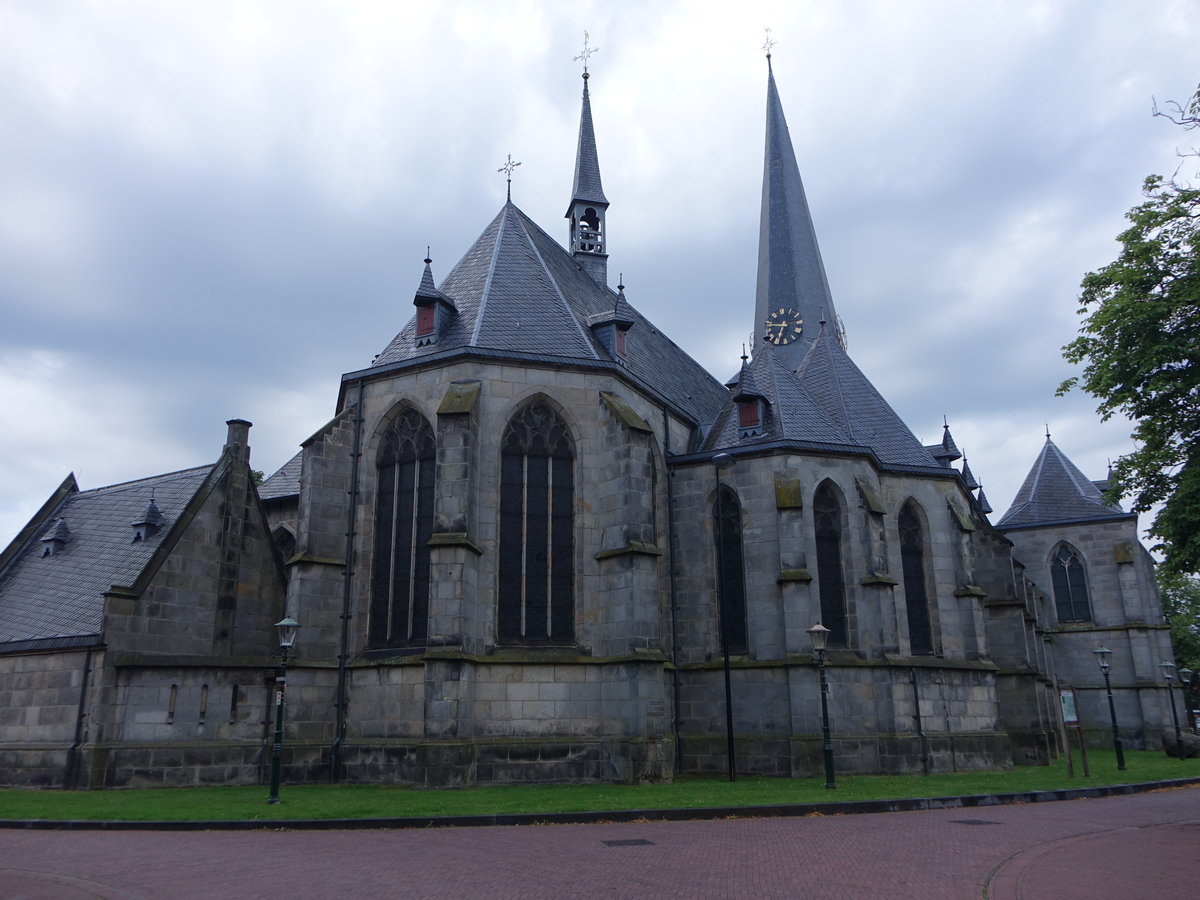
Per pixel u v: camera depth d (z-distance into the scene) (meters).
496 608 30.38
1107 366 27.02
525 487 31.98
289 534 42.38
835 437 36.81
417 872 14.29
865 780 30.31
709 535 36.53
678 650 35.75
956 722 36.06
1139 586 61.94
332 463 32.59
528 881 13.55
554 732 29.34
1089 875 14.29
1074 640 62.81
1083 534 64.06
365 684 30.06
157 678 29.77
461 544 28.81
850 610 34.81
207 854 16.22
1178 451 26.81
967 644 38.75
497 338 33.31
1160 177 27.91
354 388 34.22
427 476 31.91
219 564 33.91
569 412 32.91
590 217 53.31
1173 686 57.12
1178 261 26.98
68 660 30.25
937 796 24.31
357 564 32.03
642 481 31.78
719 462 32.22
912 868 14.77
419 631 30.47
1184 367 25.98
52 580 35.09
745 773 33.31
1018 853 16.31
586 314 39.03
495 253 37.38
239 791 26.97
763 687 33.81
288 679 29.94
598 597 31.22
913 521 40.25
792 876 14.03
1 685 31.58
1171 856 16.05
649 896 12.54
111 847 17.30
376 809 21.39
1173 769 36.41
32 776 29.33
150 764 28.98
